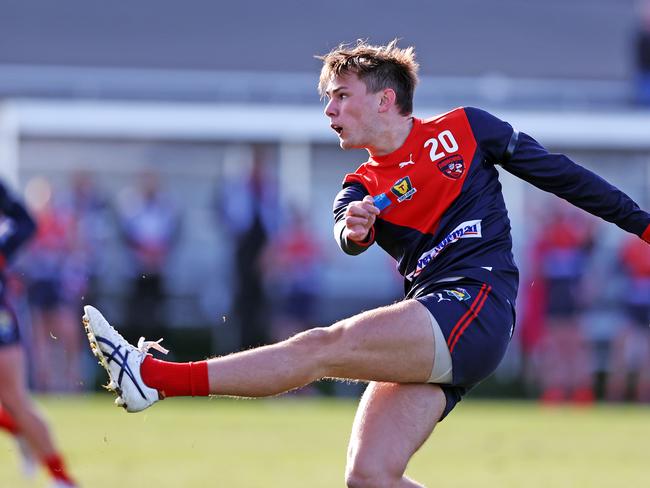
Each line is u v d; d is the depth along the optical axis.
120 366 17.47
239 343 57.19
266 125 62.44
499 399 58.50
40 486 28.91
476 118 19.45
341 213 18.92
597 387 61.31
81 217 55.69
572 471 32.75
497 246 18.94
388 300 60.91
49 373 54.41
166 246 56.81
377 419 18.03
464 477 31.17
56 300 54.22
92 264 55.72
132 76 69.88
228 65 74.94
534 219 60.19
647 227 19.23
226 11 79.75
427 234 18.98
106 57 74.75
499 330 18.30
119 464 33.00
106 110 61.69
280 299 56.84
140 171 61.66
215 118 62.25
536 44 79.62
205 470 31.95
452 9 82.75
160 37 77.00
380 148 19.30
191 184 62.12
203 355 57.84
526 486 29.62
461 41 78.94
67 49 75.00
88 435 39.38
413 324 17.81
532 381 59.56
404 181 19.00
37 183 55.06
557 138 63.25
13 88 67.81
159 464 33.12
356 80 19.22
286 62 75.50
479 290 18.42
